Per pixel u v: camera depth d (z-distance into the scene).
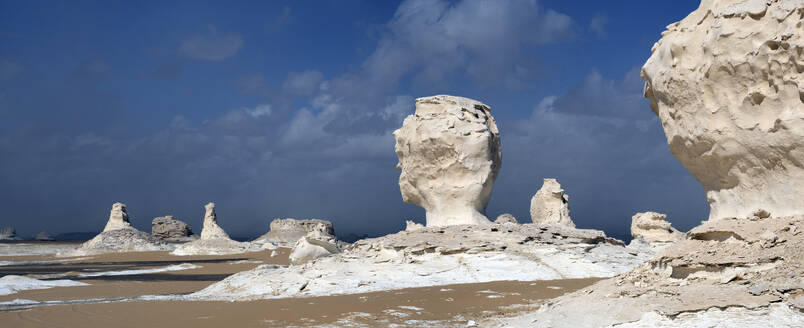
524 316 10.83
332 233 84.50
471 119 26.69
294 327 11.92
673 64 10.41
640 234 33.12
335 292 17.42
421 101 27.66
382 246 22.91
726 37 9.33
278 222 80.44
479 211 26.83
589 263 20.39
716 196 10.69
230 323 12.64
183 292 21.88
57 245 90.12
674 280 9.41
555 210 32.50
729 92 9.54
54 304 16.67
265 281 19.41
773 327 7.29
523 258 20.98
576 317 9.40
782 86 8.80
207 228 76.38
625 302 9.17
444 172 26.56
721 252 9.27
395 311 13.44
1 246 85.12
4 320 13.76
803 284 7.74
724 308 7.93
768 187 9.45
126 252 64.62
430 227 25.25
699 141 10.21
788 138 8.72
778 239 8.75
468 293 16.05
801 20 8.53
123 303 16.41
